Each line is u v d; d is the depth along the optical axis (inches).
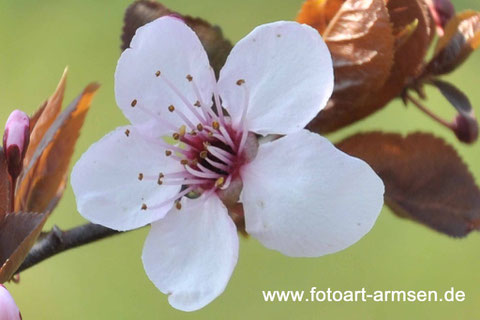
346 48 6.3
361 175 5.9
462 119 6.4
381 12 6.2
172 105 6.1
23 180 6.5
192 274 6.0
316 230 5.9
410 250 10.5
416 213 6.4
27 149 6.5
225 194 6.1
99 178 6.1
